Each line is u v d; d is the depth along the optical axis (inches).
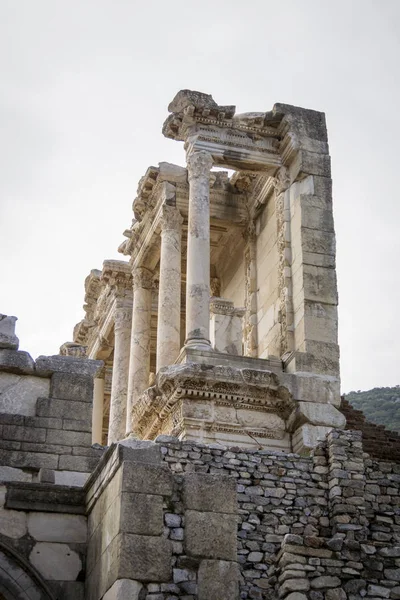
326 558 764.6
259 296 1519.4
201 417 1235.2
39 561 761.6
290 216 1434.5
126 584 679.7
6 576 751.7
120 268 1749.5
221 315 1357.0
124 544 689.6
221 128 1459.2
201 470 975.6
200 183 1417.3
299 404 1266.0
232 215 1584.6
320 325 1339.8
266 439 1252.5
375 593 756.6
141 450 723.4
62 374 873.5
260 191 1550.2
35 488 780.0
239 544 914.7
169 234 1509.6
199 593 691.4
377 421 2987.2
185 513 711.7
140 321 1615.4
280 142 1473.9
